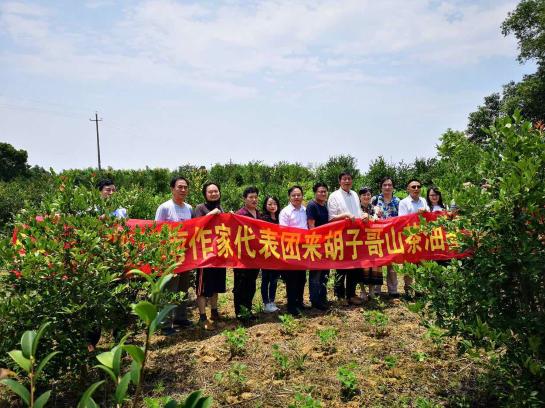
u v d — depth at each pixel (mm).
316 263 6859
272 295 7105
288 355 5270
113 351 1861
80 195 4914
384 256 7105
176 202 6555
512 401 3754
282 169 30469
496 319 3826
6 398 4418
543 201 3611
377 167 24469
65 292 4398
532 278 3834
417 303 4098
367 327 6062
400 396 4367
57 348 4312
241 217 6559
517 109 3846
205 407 1695
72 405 4387
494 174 3986
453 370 4844
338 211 7184
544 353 3643
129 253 4883
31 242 4355
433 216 7246
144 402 4297
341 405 4262
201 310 6469
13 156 48156
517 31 33062
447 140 8109
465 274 3980
